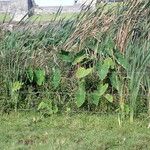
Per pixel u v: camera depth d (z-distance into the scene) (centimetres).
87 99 540
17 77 546
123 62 524
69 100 545
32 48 556
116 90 539
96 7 551
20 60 550
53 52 554
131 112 516
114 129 496
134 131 491
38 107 543
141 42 527
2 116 534
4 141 461
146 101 523
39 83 548
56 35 567
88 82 542
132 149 443
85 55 543
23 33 567
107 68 527
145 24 532
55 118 530
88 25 548
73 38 552
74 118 529
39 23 586
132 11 536
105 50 536
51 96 548
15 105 545
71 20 569
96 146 445
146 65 512
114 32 541
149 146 450
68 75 548
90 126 507
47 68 552
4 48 554
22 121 520
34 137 472
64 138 468
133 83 512
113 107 539
